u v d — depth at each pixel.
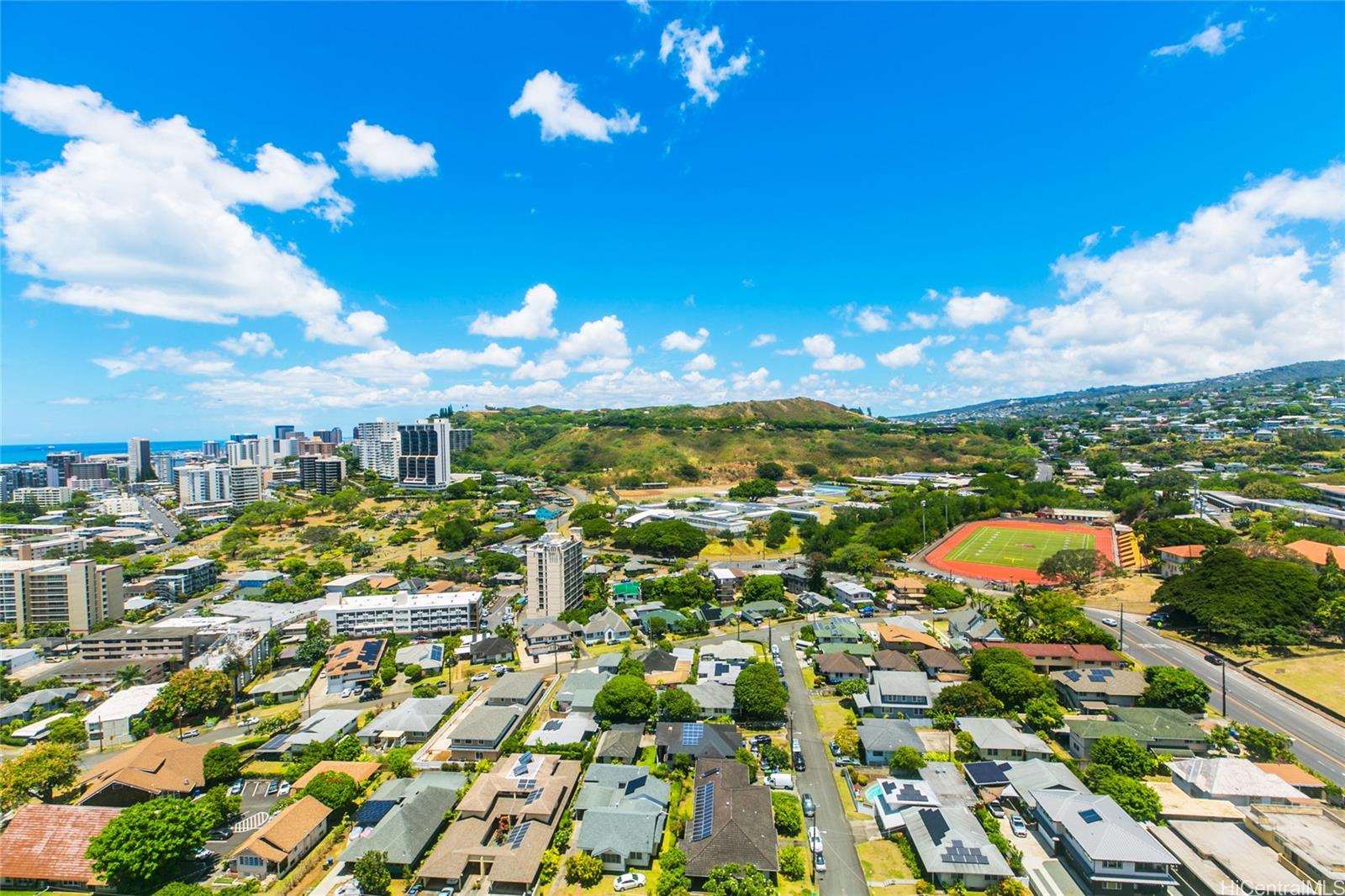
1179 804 96.31
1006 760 110.44
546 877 88.50
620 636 186.25
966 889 84.19
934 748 118.25
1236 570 171.50
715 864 85.44
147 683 170.12
